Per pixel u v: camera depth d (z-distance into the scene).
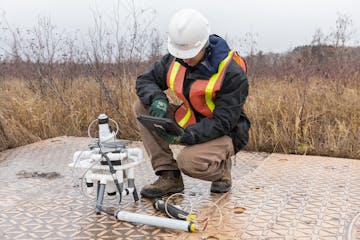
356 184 3.20
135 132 4.91
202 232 2.43
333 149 4.16
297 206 2.78
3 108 5.21
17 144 4.83
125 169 2.75
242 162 3.91
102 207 2.73
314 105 4.77
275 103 4.70
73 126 5.25
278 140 4.30
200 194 3.04
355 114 4.42
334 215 2.62
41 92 5.82
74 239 2.39
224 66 2.62
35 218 2.69
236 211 2.72
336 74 5.54
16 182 3.43
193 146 2.70
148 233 2.45
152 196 2.96
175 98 4.85
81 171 3.68
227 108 2.61
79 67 6.40
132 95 5.20
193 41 2.55
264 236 2.36
